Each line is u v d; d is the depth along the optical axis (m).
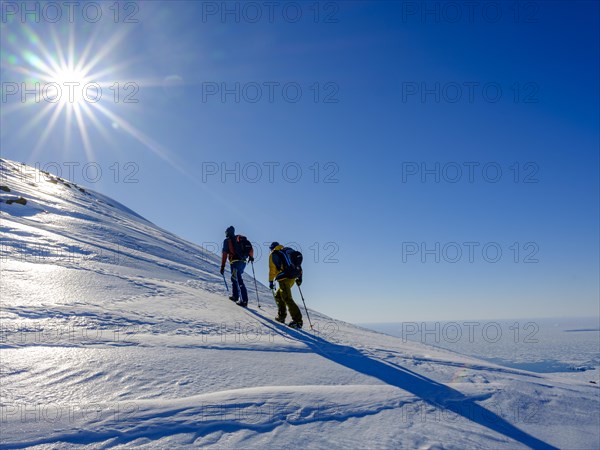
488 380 5.09
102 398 3.67
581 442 3.54
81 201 21.16
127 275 9.34
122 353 4.75
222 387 4.10
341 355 5.73
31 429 3.08
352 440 3.22
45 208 15.44
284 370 4.78
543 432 3.69
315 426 3.40
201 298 8.80
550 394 4.77
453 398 4.30
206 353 5.10
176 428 3.20
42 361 4.32
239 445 3.03
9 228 10.97
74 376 4.05
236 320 7.36
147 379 4.13
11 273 7.56
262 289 14.01
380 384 4.57
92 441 2.99
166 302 7.76
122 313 6.51
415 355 6.24
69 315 6.01
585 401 4.66
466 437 3.42
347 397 4.02
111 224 16.95
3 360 4.23
